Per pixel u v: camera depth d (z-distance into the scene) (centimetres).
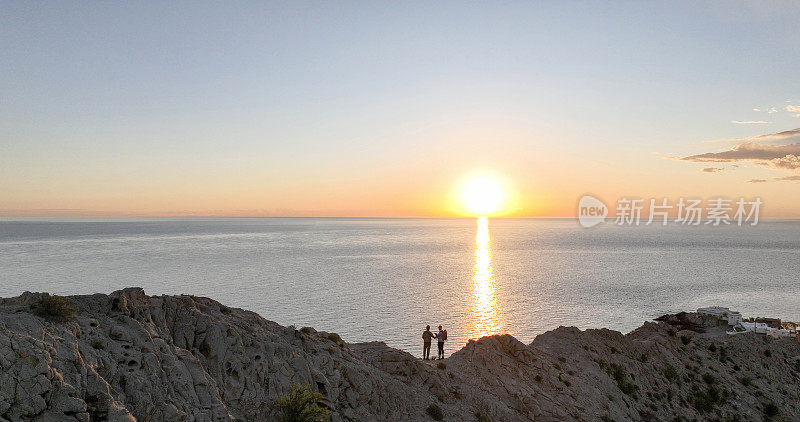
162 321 2512
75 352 1975
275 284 18038
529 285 19075
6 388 1717
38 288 15888
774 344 6850
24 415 1698
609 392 4178
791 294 17588
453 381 3469
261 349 2644
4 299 2202
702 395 4891
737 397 5116
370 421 2712
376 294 16375
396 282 19212
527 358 4128
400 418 2828
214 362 2453
